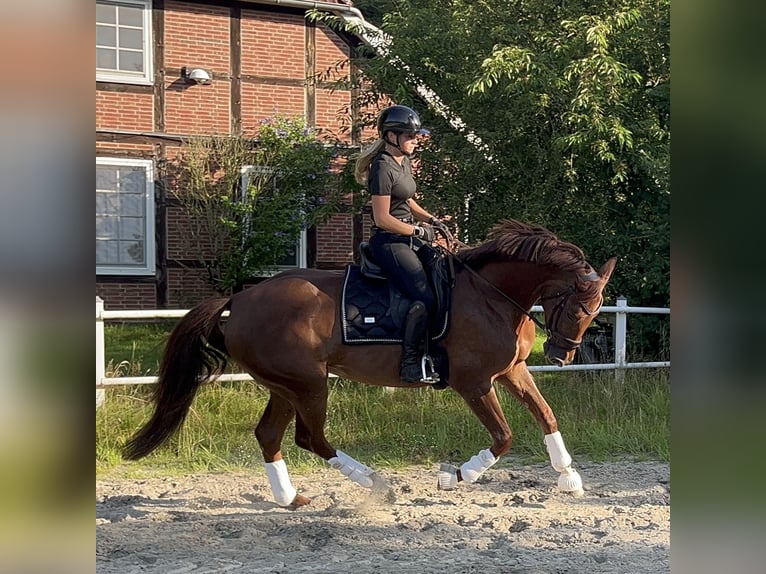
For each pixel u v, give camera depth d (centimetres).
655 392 690
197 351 444
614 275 895
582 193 922
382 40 993
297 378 424
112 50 1179
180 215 1220
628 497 477
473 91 799
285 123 1202
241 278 1206
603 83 820
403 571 343
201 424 596
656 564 352
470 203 938
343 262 1309
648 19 919
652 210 897
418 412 631
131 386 635
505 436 432
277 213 1171
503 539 388
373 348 425
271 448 451
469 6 925
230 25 1231
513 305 435
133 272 1204
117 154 1186
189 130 1222
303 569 346
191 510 451
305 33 1271
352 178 1004
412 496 482
